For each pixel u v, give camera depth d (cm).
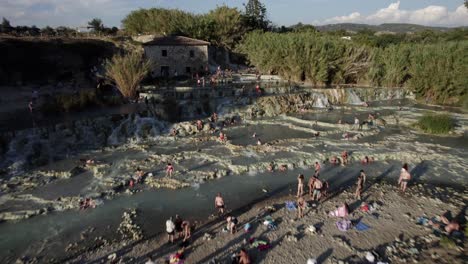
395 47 7012
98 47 6041
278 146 3475
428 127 4053
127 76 4409
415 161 3142
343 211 2183
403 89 6322
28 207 2283
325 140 3712
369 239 1931
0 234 2016
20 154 2952
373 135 3928
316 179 2412
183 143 3597
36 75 4925
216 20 8581
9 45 4862
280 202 2402
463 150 3425
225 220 2167
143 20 8144
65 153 3183
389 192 2539
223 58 8400
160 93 4616
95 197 2422
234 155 3234
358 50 6725
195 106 4419
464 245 1861
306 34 7069
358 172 2917
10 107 3819
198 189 2597
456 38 11012
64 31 7156
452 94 5684
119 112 3828
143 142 3606
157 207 2330
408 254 1783
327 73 6384
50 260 1791
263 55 6994
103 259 1792
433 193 2527
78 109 3897
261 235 1984
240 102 4806
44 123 3309
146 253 1838
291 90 5616
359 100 5894
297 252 1819
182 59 6247
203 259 1773
